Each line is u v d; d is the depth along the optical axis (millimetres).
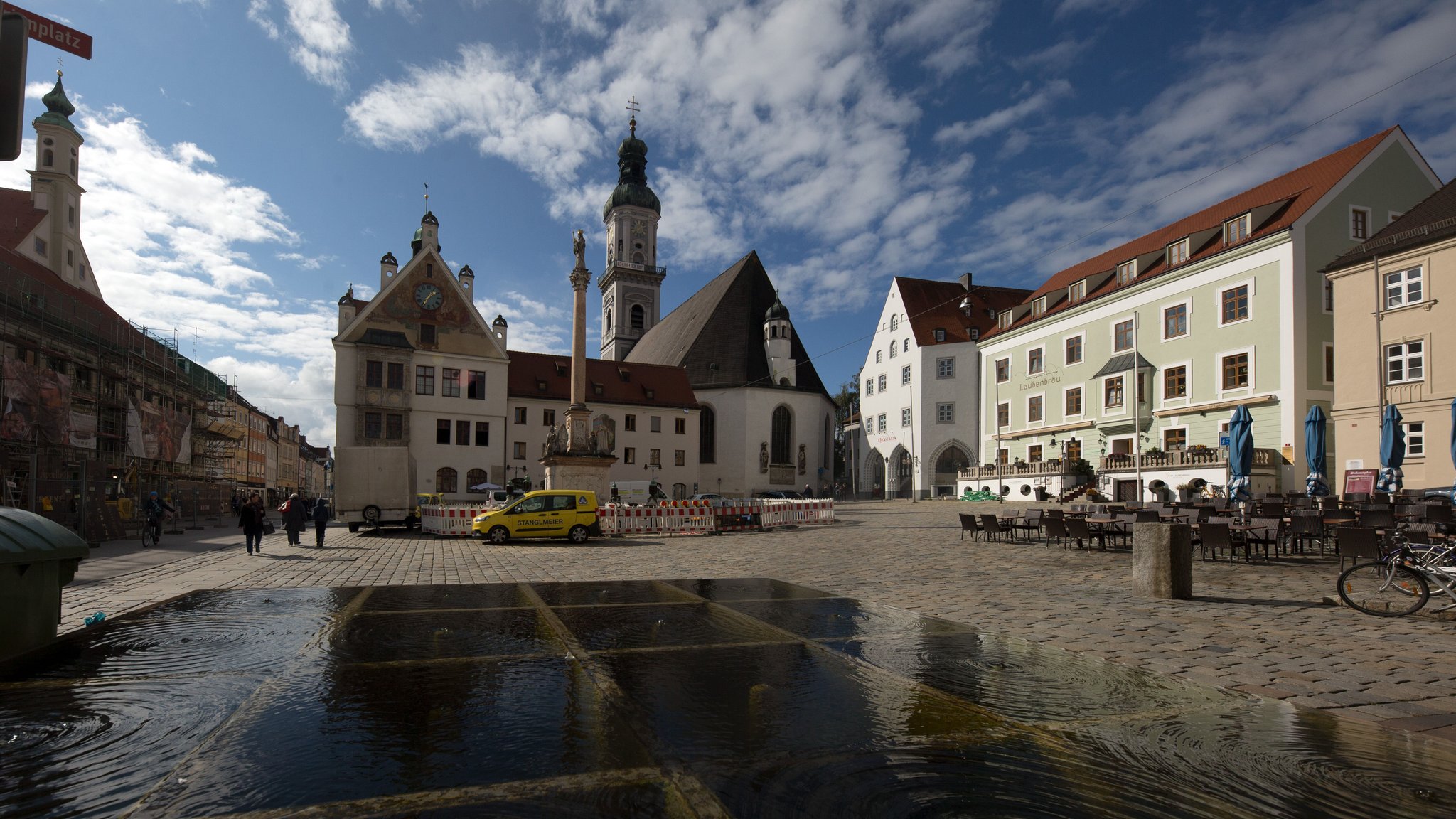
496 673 6320
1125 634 8141
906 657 6984
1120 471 40188
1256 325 35375
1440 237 26234
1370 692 5926
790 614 9422
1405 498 21625
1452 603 9289
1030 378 51875
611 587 12250
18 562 6797
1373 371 28391
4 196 48938
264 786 3936
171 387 49625
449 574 14391
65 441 31688
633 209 102500
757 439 70562
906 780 4078
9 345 32281
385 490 31469
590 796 3834
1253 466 33156
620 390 65375
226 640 7652
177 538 27453
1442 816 3672
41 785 3941
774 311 73250
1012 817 3613
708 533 28344
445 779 4031
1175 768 4301
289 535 22703
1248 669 6617
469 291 58844
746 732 4832
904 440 64625
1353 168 34844
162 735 4730
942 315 64688
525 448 60375
